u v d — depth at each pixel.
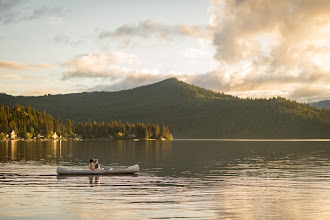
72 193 29.11
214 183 35.50
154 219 20.33
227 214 21.70
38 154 83.44
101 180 37.47
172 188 32.03
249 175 42.44
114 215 21.22
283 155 85.81
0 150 102.00
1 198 26.72
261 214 21.77
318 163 60.59
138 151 103.88
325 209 23.34
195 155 84.25
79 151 100.44
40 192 29.56
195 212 22.14
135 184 34.56
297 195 28.58
